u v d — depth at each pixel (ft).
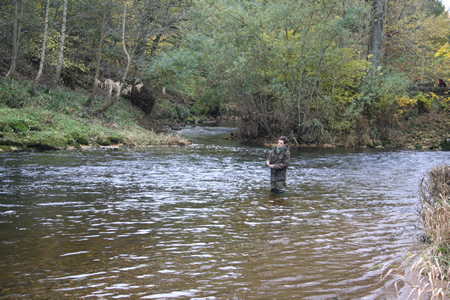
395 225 23.16
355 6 78.43
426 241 19.22
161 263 16.34
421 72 119.24
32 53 85.97
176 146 72.74
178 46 104.47
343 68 82.94
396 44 114.11
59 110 71.82
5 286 13.65
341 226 22.75
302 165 51.75
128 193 30.40
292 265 16.48
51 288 13.60
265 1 91.61
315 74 85.05
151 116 112.37
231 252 17.94
